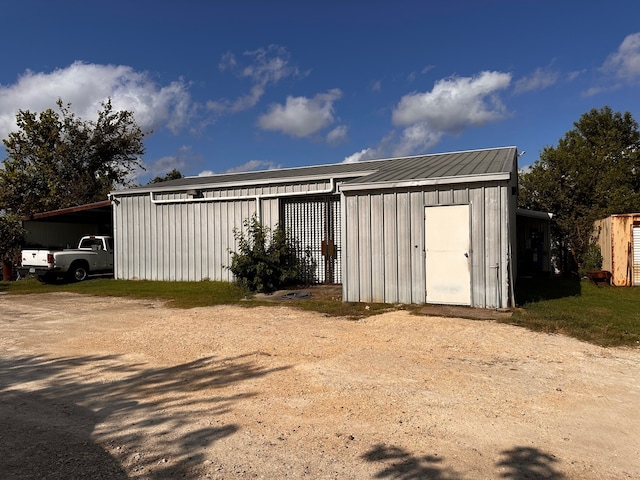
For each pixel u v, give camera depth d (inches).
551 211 793.6
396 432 143.8
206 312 370.9
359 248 392.8
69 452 133.3
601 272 555.2
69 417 160.2
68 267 647.1
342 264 399.9
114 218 637.9
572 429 145.9
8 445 138.3
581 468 121.8
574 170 791.1
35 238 772.6
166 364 223.0
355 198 394.0
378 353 234.7
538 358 223.9
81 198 1056.2
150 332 295.6
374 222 386.6
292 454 130.2
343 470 121.0
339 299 415.5
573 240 740.7
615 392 178.1
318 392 179.8
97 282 611.2
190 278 587.2
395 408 162.7
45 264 629.9
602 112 1048.2
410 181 366.3
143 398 177.8
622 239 550.6
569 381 190.7
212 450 133.3
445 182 354.6
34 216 713.6
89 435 144.9
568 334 271.3
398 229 377.1
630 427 147.4
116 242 636.7
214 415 159.5
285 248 502.6
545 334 271.0
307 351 239.8
